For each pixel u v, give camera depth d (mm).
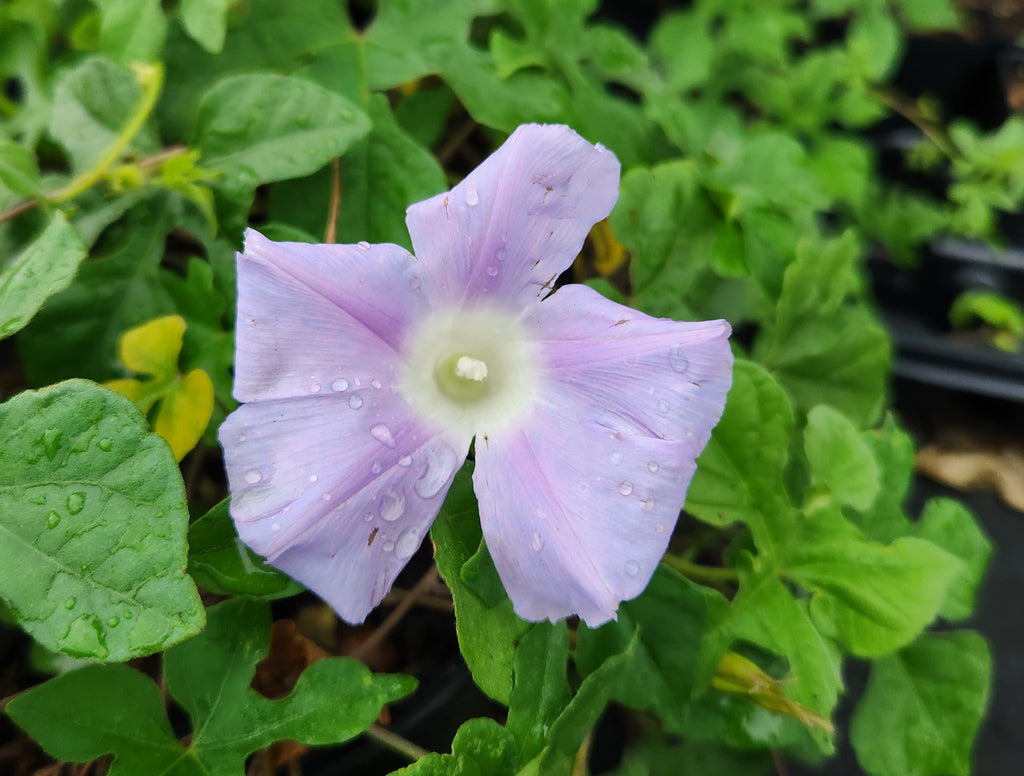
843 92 228
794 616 129
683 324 102
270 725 107
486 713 153
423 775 99
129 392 117
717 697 141
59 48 156
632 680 125
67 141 126
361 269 98
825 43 292
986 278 264
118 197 131
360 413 97
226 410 130
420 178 136
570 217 105
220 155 125
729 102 251
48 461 87
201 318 132
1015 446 275
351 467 95
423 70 143
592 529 99
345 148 125
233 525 105
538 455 106
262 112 125
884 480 143
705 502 133
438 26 146
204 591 144
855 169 207
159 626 83
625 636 126
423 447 105
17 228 128
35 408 87
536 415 109
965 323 269
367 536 96
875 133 289
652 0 265
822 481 131
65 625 83
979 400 279
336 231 134
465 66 145
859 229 254
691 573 153
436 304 107
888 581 125
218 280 131
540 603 100
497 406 112
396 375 105
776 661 148
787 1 228
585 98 156
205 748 106
